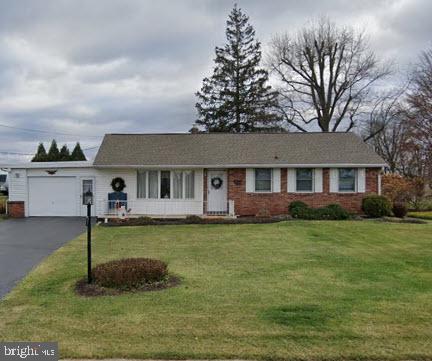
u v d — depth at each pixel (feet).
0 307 19.13
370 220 56.54
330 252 33.24
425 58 86.89
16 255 34.19
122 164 64.54
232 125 128.26
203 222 55.83
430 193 83.35
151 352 13.75
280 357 13.41
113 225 54.80
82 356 13.57
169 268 27.27
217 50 131.85
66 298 20.33
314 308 18.42
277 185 64.59
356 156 64.85
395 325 16.22
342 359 13.28
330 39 114.32
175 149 69.31
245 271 26.37
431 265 28.19
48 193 69.56
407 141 91.81
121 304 19.07
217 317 17.25
